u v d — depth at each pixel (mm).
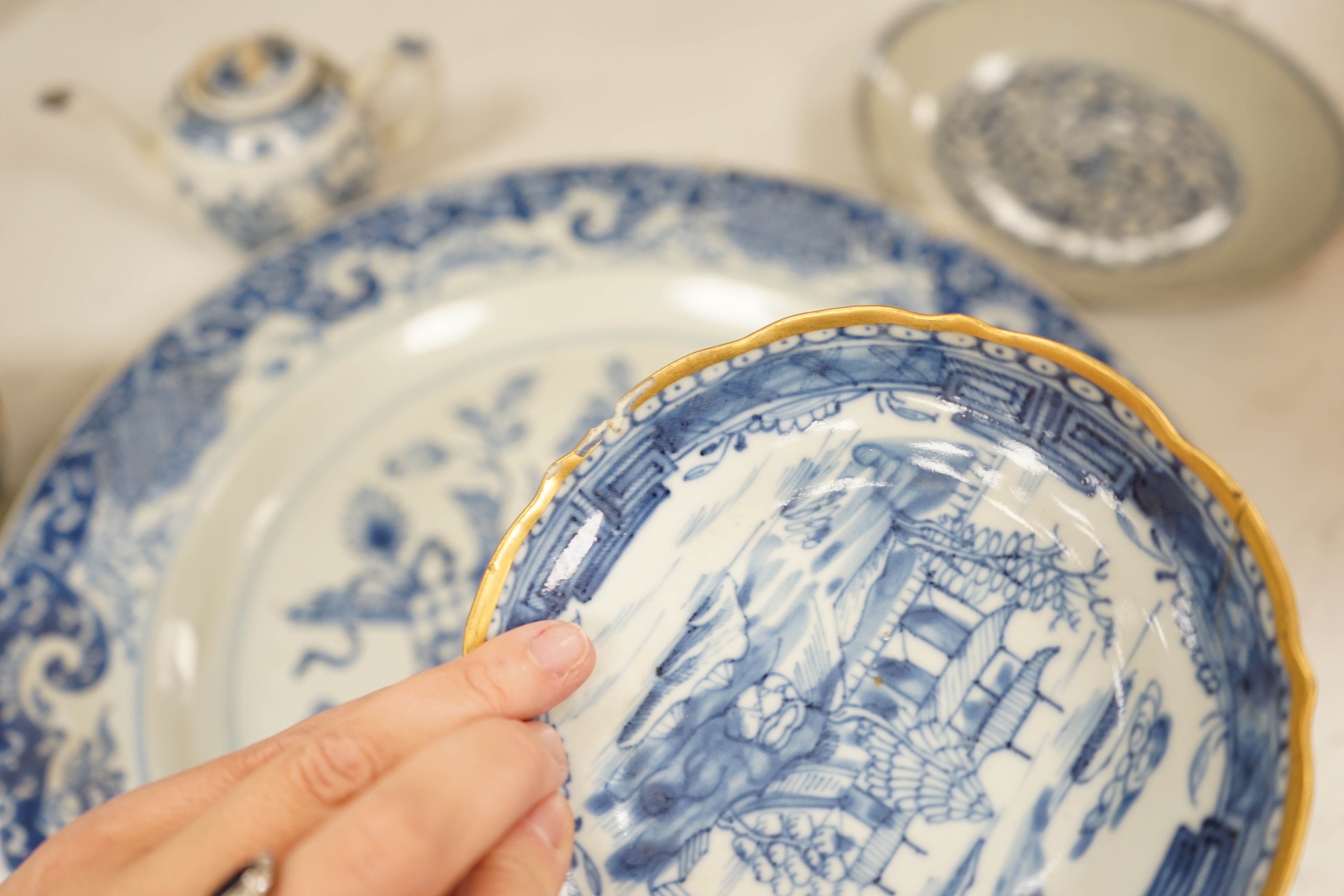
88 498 767
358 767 424
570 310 887
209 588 759
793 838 477
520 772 413
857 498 503
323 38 1121
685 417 481
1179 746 453
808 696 490
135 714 694
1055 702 482
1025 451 491
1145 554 474
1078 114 998
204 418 813
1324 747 690
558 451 835
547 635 442
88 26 1134
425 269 892
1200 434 823
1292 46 1080
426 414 851
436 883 393
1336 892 642
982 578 496
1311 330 871
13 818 635
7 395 894
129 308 946
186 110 874
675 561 492
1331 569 756
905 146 980
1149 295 827
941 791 480
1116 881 449
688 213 911
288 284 876
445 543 792
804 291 862
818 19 1130
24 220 994
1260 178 924
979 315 814
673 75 1087
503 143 1041
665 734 483
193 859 412
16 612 713
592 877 467
